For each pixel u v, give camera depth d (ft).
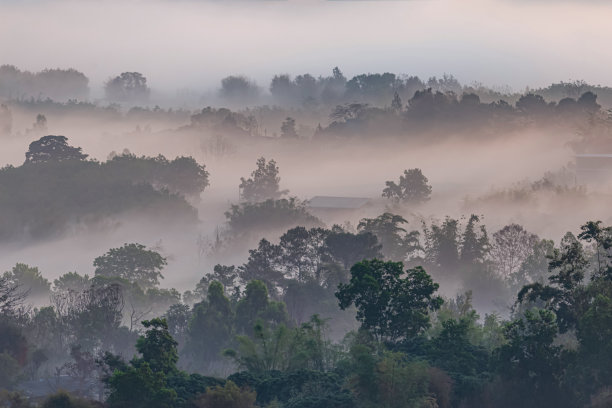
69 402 532.32
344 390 544.21
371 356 540.93
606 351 536.42
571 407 536.42
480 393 545.44
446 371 564.30
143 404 511.81
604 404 514.68
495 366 563.07
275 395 559.79
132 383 515.50
